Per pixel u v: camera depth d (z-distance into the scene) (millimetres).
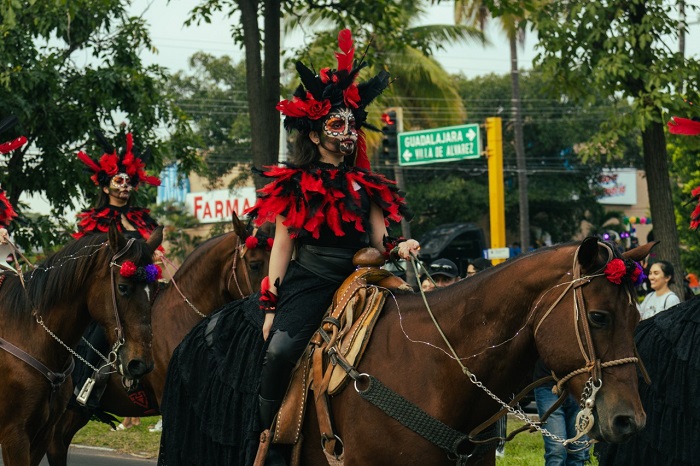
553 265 3951
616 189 43906
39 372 6105
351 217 4562
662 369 5852
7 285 6328
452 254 27078
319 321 4594
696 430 5684
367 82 4770
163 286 7250
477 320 4125
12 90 13242
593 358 3717
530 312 3994
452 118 25516
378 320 4422
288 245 4680
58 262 6141
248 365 4898
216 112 33375
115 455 9820
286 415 4520
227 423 4953
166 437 5355
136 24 14492
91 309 5957
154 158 14438
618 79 11867
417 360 4211
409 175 34250
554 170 34781
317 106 4574
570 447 7055
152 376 6867
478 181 35125
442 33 24531
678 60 11508
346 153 4633
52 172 13820
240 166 34031
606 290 3764
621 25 11508
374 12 12242
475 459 4223
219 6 12172
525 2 12227
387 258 4723
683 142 12531
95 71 13852
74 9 12164
